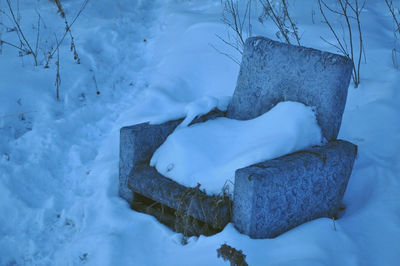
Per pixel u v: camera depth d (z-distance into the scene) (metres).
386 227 2.92
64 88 4.61
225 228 2.78
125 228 3.10
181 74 4.95
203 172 3.03
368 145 3.83
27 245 3.13
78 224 3.27
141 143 3.27
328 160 2.93
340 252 2.68
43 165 3.75
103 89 4.80
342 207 3.32
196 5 6.53
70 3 6.19
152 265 2.81
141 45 5.68
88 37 5.45
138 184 3.20
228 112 3.56
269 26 5.52
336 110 3.05
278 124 3.07
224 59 5.05
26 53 5.00
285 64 3.22
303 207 2.93
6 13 5.75
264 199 2.68
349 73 3.02
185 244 2.94
